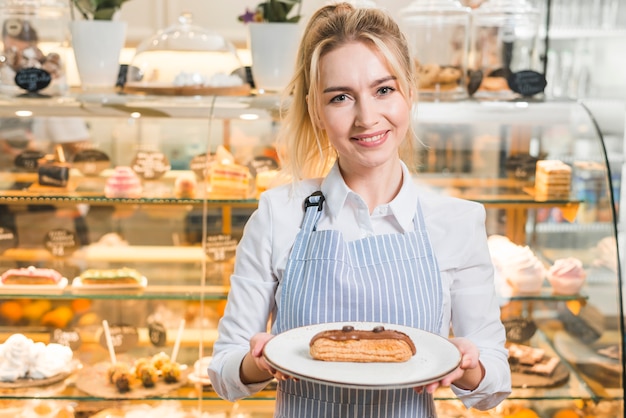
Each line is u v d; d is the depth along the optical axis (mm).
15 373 2400
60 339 2479
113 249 2475
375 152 1438
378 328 1306
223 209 2416
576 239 2414
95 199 2422
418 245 1529
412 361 1269
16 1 2414
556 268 2428
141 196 2422
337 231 1519
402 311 1482
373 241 1523
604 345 2316
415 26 2523
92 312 2496
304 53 1550
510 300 2441
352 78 1407
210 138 2377
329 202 1561
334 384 1168
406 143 1697
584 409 2354
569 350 2414
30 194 2418
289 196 1604
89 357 2477
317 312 1485
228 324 1564
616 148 4215
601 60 4555
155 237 2471
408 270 1508
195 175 2420
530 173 2414
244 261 1586
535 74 2490
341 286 1483
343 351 1264
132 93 2449
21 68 2412
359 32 1428
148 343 2490
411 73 1527
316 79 1460
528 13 2539
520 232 2463
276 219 1583
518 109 2387
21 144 2395
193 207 2445
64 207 2453
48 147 2406
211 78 2473
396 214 1543
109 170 2430
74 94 2436
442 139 2395
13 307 2469
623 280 4172
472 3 3088
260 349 1340
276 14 2521
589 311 2377
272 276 1577
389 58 1400
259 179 2398
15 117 2342
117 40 2490
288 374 1220
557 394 2373
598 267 2348
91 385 2398
